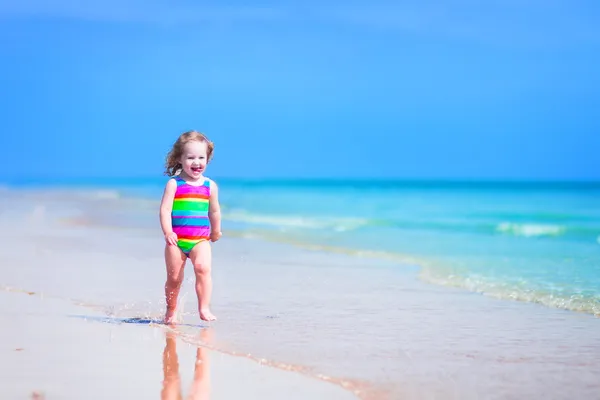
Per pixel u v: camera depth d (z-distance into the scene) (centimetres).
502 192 5947
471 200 4044
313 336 556
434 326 601
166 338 543
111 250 1191
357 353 501
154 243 1313
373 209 2942
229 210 2845
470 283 852
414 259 1118
